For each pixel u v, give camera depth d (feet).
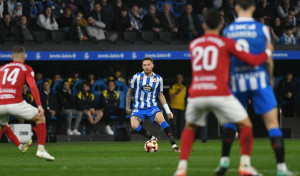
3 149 169.78
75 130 248.11
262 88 79.61
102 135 249.34
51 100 238.07
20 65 111.65
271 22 280.72
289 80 266.98
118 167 96.12
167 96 276.00
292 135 270.87
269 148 166.20
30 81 109.50
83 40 254.47
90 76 257.14
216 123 252.42
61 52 245.65
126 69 272.92
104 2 272.51
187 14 275.80
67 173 85.25
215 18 75.92
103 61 270.26
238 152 143.64
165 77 276.00
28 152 150.51
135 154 139.03
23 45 244.22
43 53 244.42
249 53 75.25
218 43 74.69
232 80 81.10
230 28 83.20
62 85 247.09
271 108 79.25
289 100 269.44
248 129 76.43
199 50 75.31
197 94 74.59
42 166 98.84
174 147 148.15
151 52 251.39
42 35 260.21
